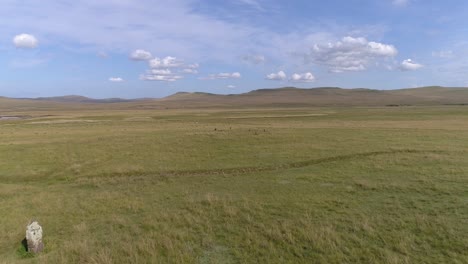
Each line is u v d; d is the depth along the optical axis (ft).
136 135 145.79
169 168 85.40
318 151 100.17
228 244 39.81
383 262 33.88
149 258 36.45
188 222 47.26
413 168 75.41
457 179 63.62
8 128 198.08
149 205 56.44
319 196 57.52
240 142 120.16
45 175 82.74
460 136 125.29
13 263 36.01
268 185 67.26
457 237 38.47
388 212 48.16
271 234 41.63
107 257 36.04
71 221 49.73
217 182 71.61
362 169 77.51
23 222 49.37
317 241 38.99
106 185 72.74
